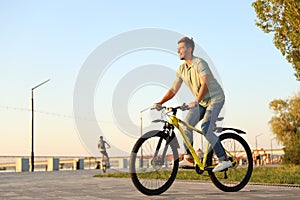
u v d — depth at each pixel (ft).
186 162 18.20
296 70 41.45
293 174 32.32
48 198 17.28
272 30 41.42
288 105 136.26
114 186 22.94
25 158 82.43
